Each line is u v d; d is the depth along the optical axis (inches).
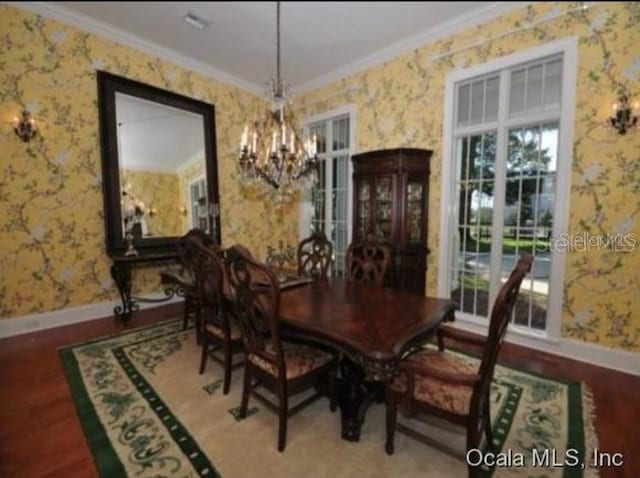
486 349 55.8
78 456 65.6
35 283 127.7
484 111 130.5
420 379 64.9
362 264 109.5
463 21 124.6
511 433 73.1
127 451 67.0
